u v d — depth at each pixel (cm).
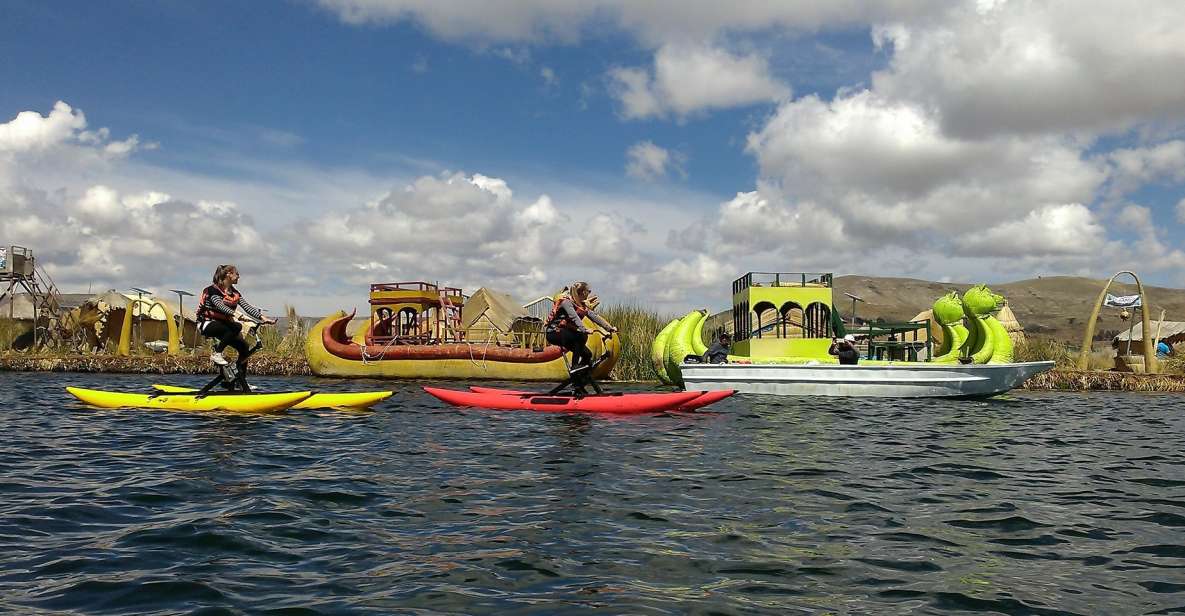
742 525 467
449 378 2139
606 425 973
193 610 315
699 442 828
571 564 384
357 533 441
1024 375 1544
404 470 641
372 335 2348
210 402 1081
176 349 2691
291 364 2384
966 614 323
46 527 447
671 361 1802
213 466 649
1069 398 1672
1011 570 387
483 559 391
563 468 655
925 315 2400
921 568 388
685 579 363
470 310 2828
